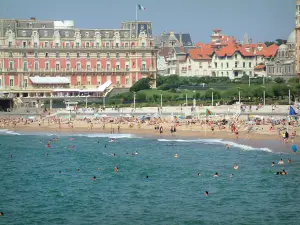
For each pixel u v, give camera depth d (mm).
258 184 181000
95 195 175250
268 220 150250
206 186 180875
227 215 154375
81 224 150875
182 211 158375
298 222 148625
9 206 166500
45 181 194125
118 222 151625
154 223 150250
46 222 153000
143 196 172625
